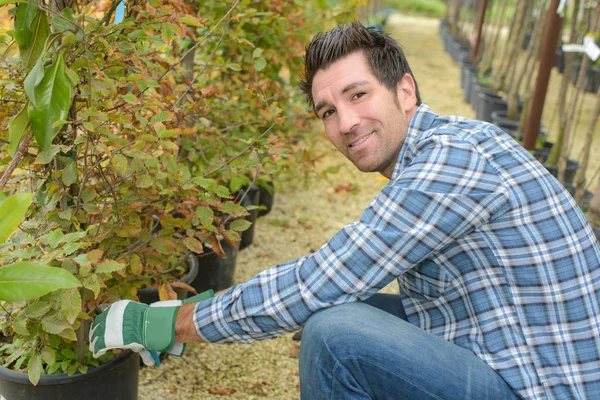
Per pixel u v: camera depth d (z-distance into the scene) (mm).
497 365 1573
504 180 1530
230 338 1656
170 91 2193
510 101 5793
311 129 3252
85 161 1703
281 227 3941
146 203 1962
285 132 3232
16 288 1204
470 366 1562
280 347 2750
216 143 2713
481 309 1597
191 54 2762
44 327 1568
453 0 13711
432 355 1552
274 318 1604
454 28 11477
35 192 1840
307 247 3711
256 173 2350
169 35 1778
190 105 2205
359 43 1655
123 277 2027
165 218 1997
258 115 3086
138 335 1645
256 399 2387
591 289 1564
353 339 1526
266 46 3309
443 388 1531
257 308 1602
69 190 1907
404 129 1722
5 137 1791
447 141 1571
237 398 2381
